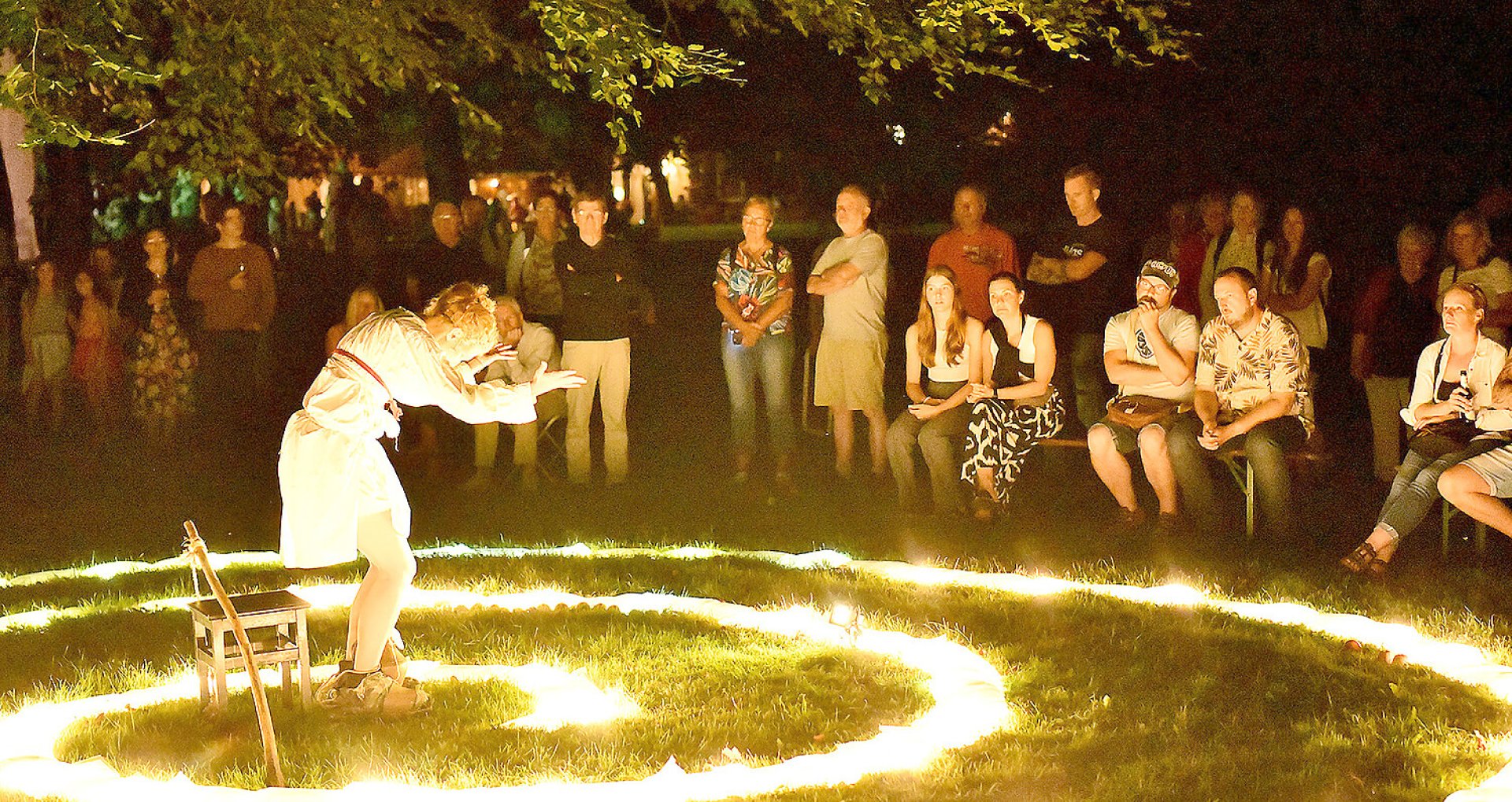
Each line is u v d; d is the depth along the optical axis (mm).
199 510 12039
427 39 15117
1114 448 10242
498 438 14578
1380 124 16000
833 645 7680
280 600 6578
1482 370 8914
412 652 7551
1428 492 8883
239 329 13641
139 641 7852
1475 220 10617
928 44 12398
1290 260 11930
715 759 5961
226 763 5953
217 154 12297
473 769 5840
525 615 8281
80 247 17719
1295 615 8102
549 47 14195
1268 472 9695
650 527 10875
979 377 10797
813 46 17750
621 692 6875
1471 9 15531
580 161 18078
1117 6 13297
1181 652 7332
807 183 18844
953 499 10836
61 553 10578
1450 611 8180
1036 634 7773
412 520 11359
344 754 5980
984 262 11852
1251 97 16219
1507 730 6254
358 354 6395
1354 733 6180
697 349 21547
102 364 14992
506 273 13758
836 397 12297
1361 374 11789
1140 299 10172
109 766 5965
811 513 11227
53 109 10523
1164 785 5570
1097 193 11883
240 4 11133
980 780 5652
